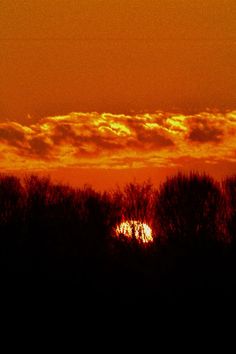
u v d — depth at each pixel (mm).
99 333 84625
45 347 80875
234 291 95312
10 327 86875
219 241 112500
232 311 90875
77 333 84750
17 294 96750
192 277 100188
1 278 100562
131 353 79750
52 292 97062
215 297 94250
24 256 105750
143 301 94562
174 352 80188
